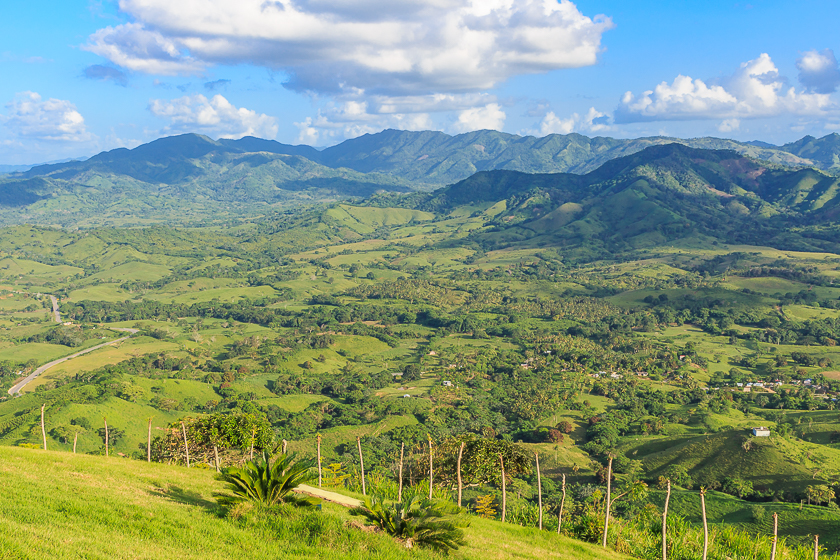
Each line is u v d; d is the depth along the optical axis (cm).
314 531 1777
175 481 2508
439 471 3859
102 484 2136
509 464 3781
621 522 3069
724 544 2867
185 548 1504
